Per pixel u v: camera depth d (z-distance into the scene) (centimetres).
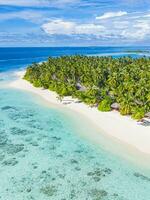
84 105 6731
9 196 3102
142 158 3984
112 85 7375
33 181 3409
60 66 10725
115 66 10219
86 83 8025
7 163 3847
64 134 4925
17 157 4031
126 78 7800
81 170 3672
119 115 5850
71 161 3919
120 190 3225
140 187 3281
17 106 6831
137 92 6116
